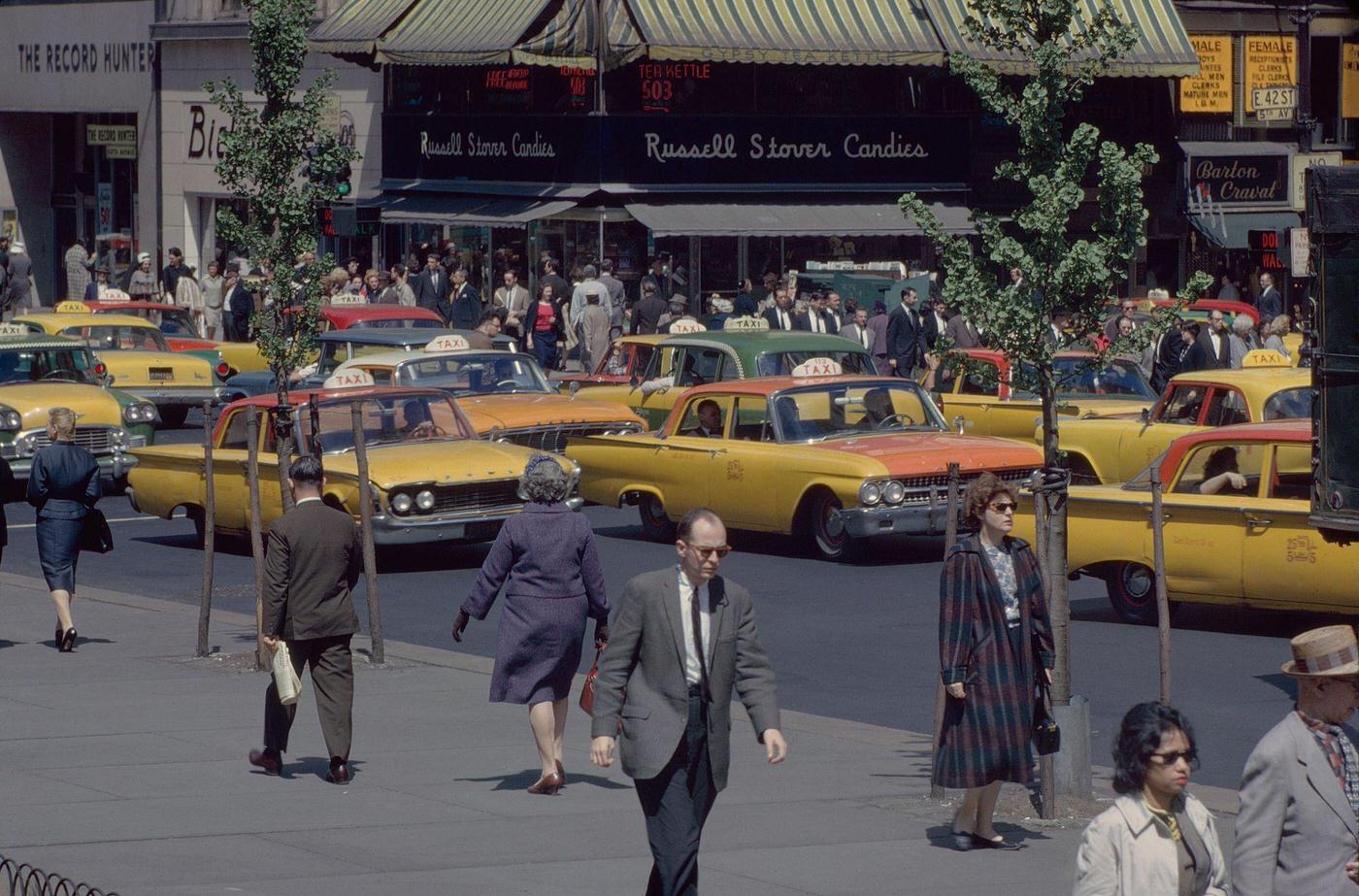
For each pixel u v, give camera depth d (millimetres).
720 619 9875
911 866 11031
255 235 19781
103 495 31562
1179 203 51531
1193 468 19188
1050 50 13672
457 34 46062
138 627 20078
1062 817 12375
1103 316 13875
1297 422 19266
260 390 35750
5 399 29953
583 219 46156
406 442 24109
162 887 10211
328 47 47969
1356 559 17734
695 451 24500
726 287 47344
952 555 11477
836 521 23172
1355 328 13414
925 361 38188
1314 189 13500
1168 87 51281
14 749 14312
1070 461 25875
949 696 11391
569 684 13086
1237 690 16406
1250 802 7566
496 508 23016
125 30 61875
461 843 11508
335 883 10375
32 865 10734
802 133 47469
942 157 48781
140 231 62406
